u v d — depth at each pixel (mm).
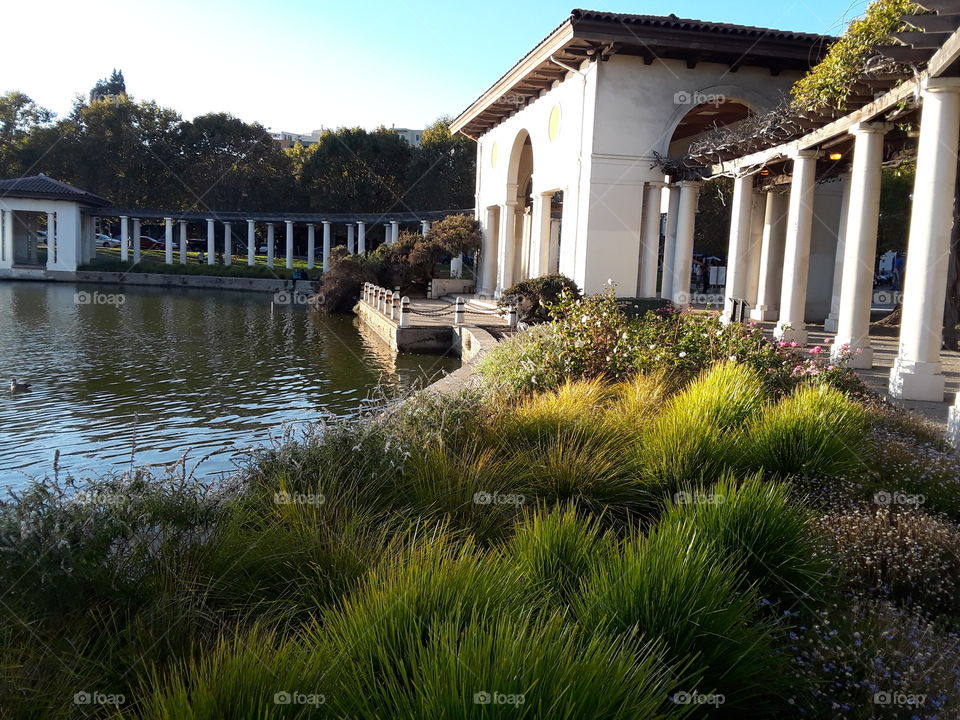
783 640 3477
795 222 14516
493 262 32062
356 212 54281
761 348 9609
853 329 12117
